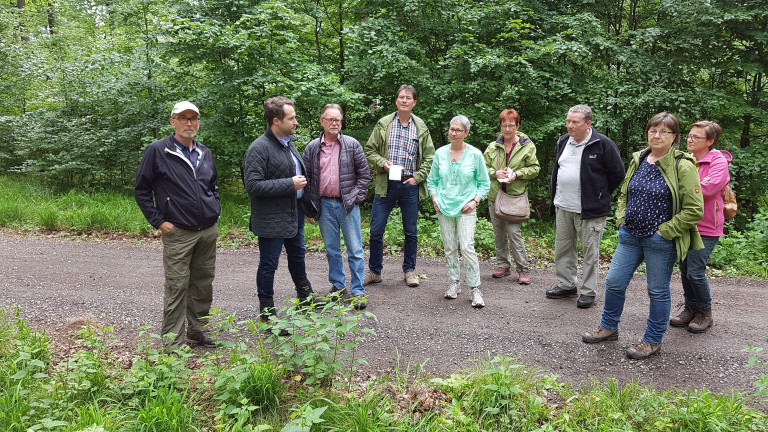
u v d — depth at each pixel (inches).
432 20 364.5
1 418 100.0
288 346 126.1
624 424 106.8
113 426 98.6
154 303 184.9
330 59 411.8
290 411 109.4
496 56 330.3
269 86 334.3
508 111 212.1
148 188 133.5
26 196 372.8
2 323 144.9
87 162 394.9
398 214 309.6
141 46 403.9
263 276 155.1
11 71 472.1
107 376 120.7
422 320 169.5
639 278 229.1
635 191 140.5
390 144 197.6
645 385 127.0
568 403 116.9
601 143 174.6
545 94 340.8
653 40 338.6
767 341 154.3
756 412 108.7
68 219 315.9
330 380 121.0
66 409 106.8
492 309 181.5
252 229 151.5
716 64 355.3
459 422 108.3
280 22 329.7
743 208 383.2
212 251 144.3
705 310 162.2
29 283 205.6
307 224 304.3
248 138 364.2
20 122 419.8
